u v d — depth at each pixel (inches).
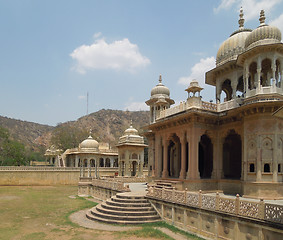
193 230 449.1
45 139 4948.3
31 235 452.1
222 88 810.8
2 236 445.7
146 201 588.4
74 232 468.8
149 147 1067.3
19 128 4972.9
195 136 641.6
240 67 703.1
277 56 546.0
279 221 309.7
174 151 889.5
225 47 744.3
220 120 669.3
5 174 1395.2
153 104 1064.8
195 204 446.6
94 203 792.9
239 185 597.9
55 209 695.7
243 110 550.0
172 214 504.7
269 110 519.5
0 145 2210.9
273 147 511.5
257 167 519.2
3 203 789.9
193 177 625.3
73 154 1941.4
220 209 395.2
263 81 668.1
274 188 502.0
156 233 449.4
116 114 6117.1
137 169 1348.4
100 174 1664.6
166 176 753.6
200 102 647.1
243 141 590.6
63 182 1518.2
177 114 700.0
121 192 698.2
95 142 1523.1
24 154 2285.9
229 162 761.6
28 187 1317.7
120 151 1395.2
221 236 391.9
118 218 534.3
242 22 772.0
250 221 345.4
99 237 438.0
